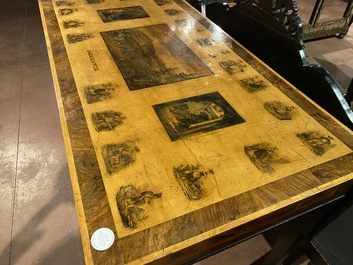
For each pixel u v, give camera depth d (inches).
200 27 62.6
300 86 52.9
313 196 32.4
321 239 42.3
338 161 34.6
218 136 36.7
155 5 71.7
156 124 38.1
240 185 31.1
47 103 91.9
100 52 52.4
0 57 111.0
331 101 46.0
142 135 36.4
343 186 34.3
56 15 64.5
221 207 29.1
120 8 69.2
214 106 41.7
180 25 62.9
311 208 35.5
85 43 54.7
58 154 76.1
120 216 27.8
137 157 33.5
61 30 58.7
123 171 31.9
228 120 39.4
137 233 26.7
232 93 44.6
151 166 32.5
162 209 28.6
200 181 31.2
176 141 35.7
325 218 42.1
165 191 30.1
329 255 40.6
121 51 53.0
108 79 45.9
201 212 28.6
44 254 57.2
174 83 45.9
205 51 54.6
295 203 31.4
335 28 137.5
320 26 133.3
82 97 42.1
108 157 33.4
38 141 79.2
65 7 68.2
